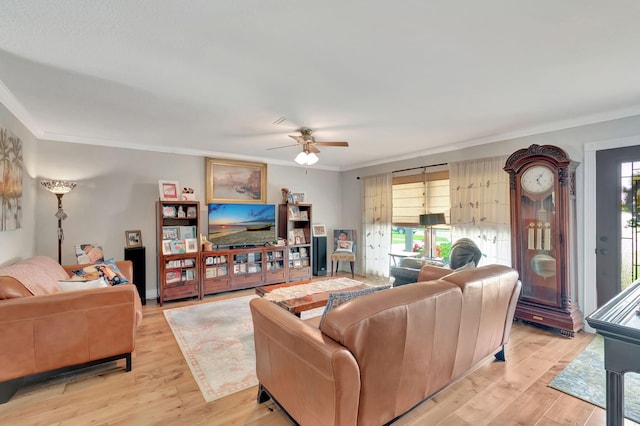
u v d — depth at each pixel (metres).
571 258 3.41
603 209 3.22
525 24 1.67
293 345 1.57
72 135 3.97
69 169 4.02
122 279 3.21
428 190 5.06
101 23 1.63
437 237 4.95
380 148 4.84
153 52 1.94
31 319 2.12
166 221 4.71
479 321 2.16
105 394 2.15
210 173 5.09
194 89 2.52
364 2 1.48
